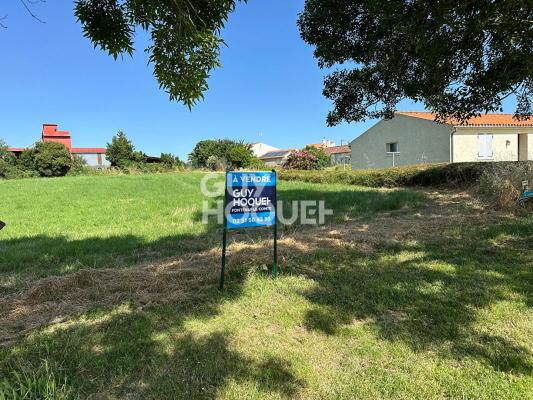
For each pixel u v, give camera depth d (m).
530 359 2.75
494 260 5.02
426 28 4.74
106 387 2.47
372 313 3.57
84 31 3.26
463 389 2.46
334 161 51.62
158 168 40.97
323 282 4.38
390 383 2.54
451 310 3.55
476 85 5.89
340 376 2.62
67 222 8.27
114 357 2.80
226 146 54.31
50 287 4.00
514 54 4.74
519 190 8.22
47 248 5.93
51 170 39.28
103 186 17.00
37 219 8.67
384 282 4.32
